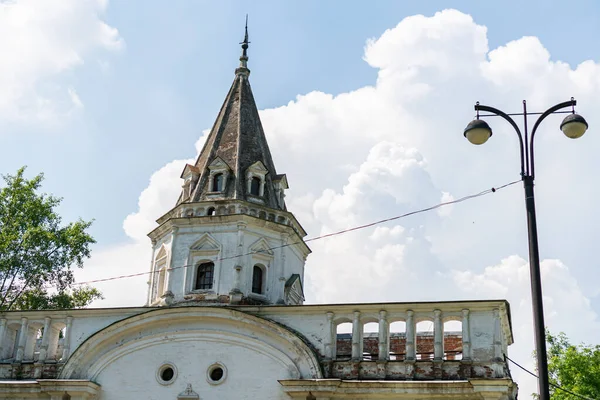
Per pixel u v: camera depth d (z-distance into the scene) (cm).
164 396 3434
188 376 3444
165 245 3903
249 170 4038
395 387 3161
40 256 4578
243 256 3712
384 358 3269
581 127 2103
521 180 2175
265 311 3469
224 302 3628
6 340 3719
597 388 4972
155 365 3497
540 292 2000
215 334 3481
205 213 3881
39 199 4722
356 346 3316
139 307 3616
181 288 3722
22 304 4731
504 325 3422
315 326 3403
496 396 3019
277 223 3859
